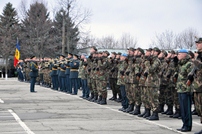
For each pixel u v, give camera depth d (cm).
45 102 1686
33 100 1773
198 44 945
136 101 1296
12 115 1254
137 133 947
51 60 2597
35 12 6038
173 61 1303
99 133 941
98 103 1650
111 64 1773
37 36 5759
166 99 1333
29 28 5941
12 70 5622
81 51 5312
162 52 1356
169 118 1246
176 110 1249
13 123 1088
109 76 1770
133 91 1299
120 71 1405
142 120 1179
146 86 1191
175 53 1320
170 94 1323
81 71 1866
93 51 1697
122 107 1427
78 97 1952
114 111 1388
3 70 5572
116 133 943
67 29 5525
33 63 2278
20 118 1185
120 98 1731
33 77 2288
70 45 5609
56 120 1148
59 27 6078
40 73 3059
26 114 1280
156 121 1168
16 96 1988
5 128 1002
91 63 1714
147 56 1184
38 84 3136
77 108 1468
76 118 1195
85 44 5584
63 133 934
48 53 5866
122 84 1392
